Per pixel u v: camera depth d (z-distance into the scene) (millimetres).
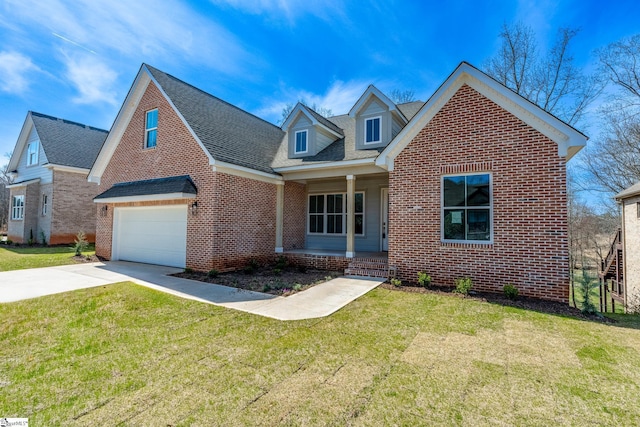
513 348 4457
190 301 6840
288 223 13461
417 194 8883
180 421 2830
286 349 4395
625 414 2941
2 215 36500
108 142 13656
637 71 17609
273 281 9133
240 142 12406
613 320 5844
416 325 5391
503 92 7770
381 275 9750
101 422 2826
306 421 2826
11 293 7289
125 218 13133
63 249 16609
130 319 5715
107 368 3867
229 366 3898
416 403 3111
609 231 21953
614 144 19344
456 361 4039
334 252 12391
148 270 10594
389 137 11492
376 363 3973
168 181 11164
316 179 13219
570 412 2975
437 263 8555
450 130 8516
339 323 5480
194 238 10508
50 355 4250
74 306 6395
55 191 18578
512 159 7754
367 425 2773
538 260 7391
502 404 3102
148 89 12492
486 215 8070
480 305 6668
